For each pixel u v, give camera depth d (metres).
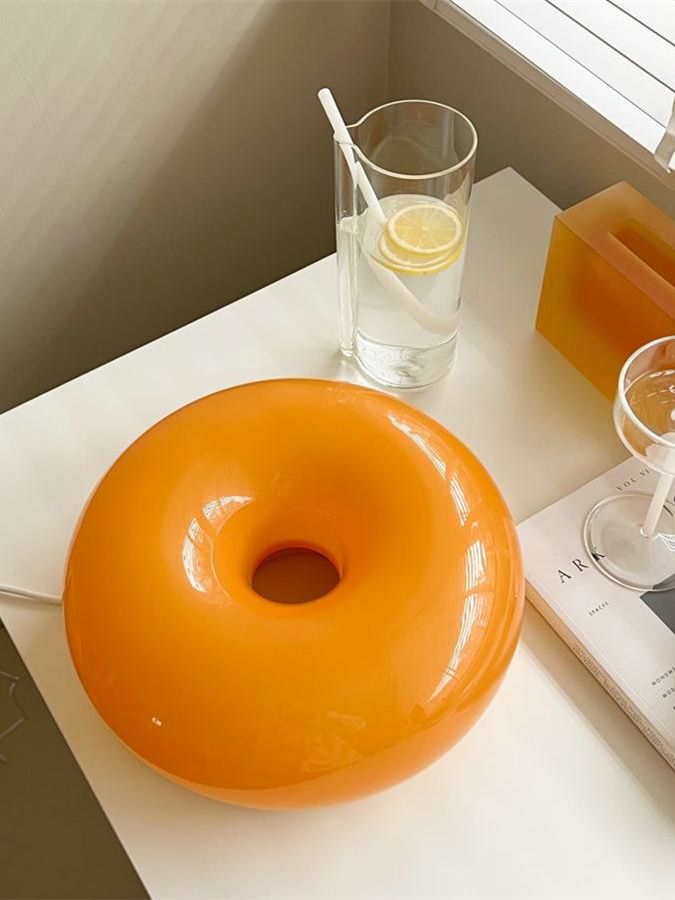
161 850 0.59
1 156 0.93
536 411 0.79
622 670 0.63
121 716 0.56
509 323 0.84
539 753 0.62
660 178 0.77
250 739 0.54
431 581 0.58
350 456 0.64
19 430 0.79
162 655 0.56
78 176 0.99
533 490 0.74
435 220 0.71
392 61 1.13
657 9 0.81
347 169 0.70
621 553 0.69
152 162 1.03
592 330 0.78
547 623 0.68
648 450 0.60
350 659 0.55
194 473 0.63
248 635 0.56
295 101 1.10
